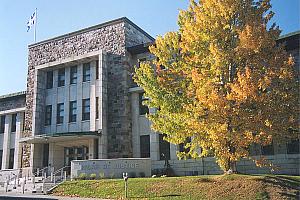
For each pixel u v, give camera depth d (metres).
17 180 29.89
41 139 31.69
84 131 31.56
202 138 17.38
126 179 19.00
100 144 30.55
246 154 16.36
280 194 15.71
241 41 16.94
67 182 23.27
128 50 32.91
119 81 32.06
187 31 18.38
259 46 16.77
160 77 19.20
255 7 18.75
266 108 16.25
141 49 32.56
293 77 17.19
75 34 35.34
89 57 33.22
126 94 31.73
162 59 19.59
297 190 16.08
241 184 17.12
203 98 16.52
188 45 18.31
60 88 35.12
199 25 18.14
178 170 28.94
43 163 34.31
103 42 33.66
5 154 40.06
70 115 33.84
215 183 17.88
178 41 19.61
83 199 18.44
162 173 28.44
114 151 30.75
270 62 16.97
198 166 28.23
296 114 16.62
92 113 32.28
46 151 34.59
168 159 29.83
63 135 30.00
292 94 16.77
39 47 37.16
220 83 17.78
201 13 18.28
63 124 33.84
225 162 18.09
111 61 32.84
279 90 16.70
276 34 17.67
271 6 18.45
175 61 19.52
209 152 18.47
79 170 26.78
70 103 34.19
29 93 36.34
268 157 25.95
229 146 17.17
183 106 17.94
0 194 22.89
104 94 31.84
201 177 19.50
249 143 16.41
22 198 19.80
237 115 16.28
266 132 15.96
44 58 36.53
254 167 26.02
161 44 19.77
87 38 34.62
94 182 22.19
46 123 35.09
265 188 16.39
